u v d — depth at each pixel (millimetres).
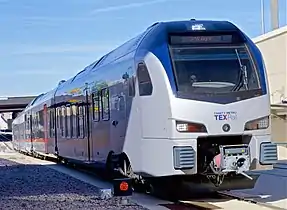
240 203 12117
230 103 11336
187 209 11461
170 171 11234
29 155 41125
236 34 12203
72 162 23797
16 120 51281
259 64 11961
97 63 18344
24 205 12516
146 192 14125
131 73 13297
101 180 18922
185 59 11672
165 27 12164
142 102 12430
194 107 11188
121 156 14398
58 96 26141
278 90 27891
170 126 11234
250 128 11438
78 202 12719
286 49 27266
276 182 15570
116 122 14797
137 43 13359
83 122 19625
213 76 11586
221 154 11117
